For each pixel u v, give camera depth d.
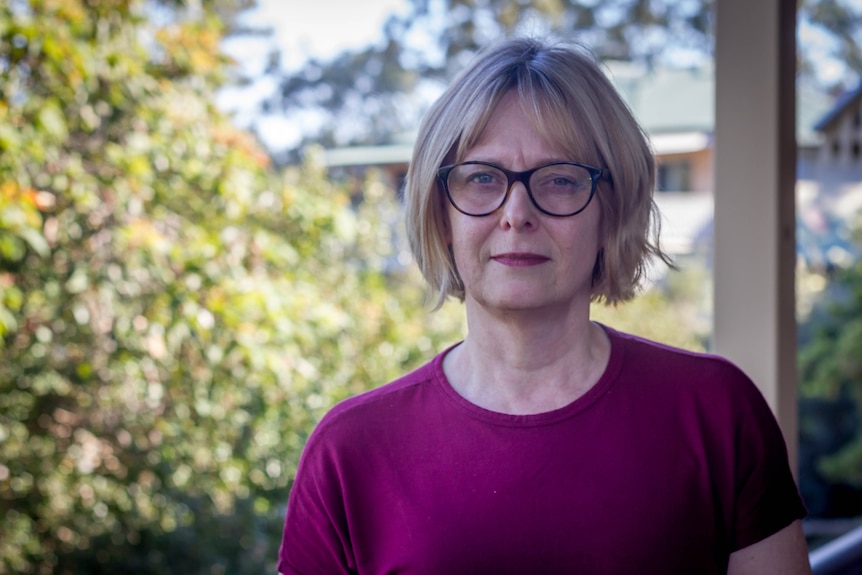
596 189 1.15
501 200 1.13
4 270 3.41
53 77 3.45
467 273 1.17
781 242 1.81
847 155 8.94
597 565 1.11
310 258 4.27
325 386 3.97
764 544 1.18
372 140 10.12
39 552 3.85
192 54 4.15
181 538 4.04
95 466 3.93
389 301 4.52
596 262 1.26
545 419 1.16
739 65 1.83
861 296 7.75
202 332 3.33
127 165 3.48
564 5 9.62
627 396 1.18
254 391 3.78
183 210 3.80
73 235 3.48
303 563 1.23
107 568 3.93
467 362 1.24
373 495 1.19
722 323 1.85
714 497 1.15
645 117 9.34
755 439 1.17
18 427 3.75
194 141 3.77
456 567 1.12
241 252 3.68
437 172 1.19
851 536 2.13
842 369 7.55
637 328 5.85
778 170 1.80
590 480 1.13
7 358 3.55
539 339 1.18
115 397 3.80
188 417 3.84
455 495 1.14
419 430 1.19
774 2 1.79
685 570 1.12
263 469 3.92
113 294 3.42
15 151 3.04
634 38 9.84
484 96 1.15
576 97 1.15
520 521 1.12
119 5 3.66
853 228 8.47
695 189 8.37
